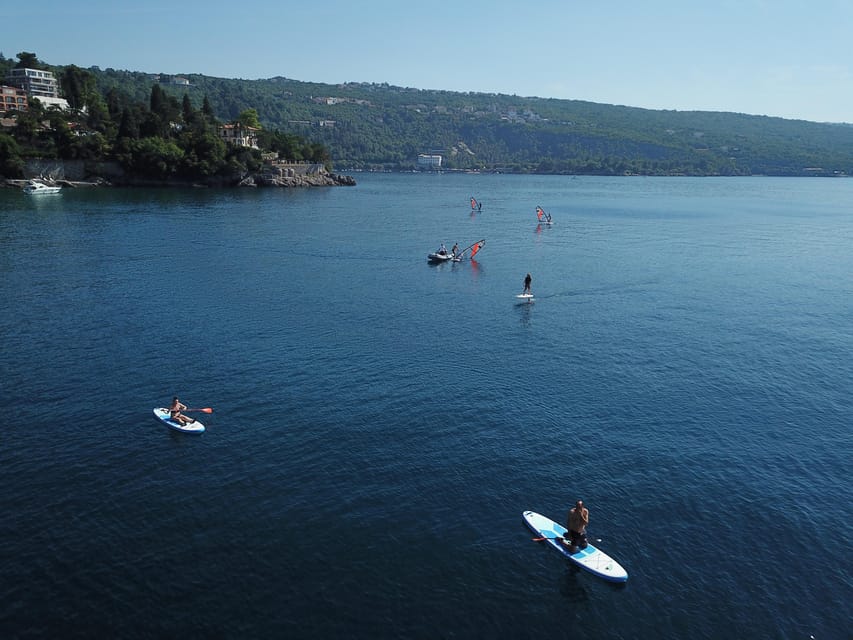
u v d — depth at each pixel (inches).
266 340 2608.3
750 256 5039.4
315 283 3663.9
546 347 2628.0
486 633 1170.0
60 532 1393.9
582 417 1984.5
